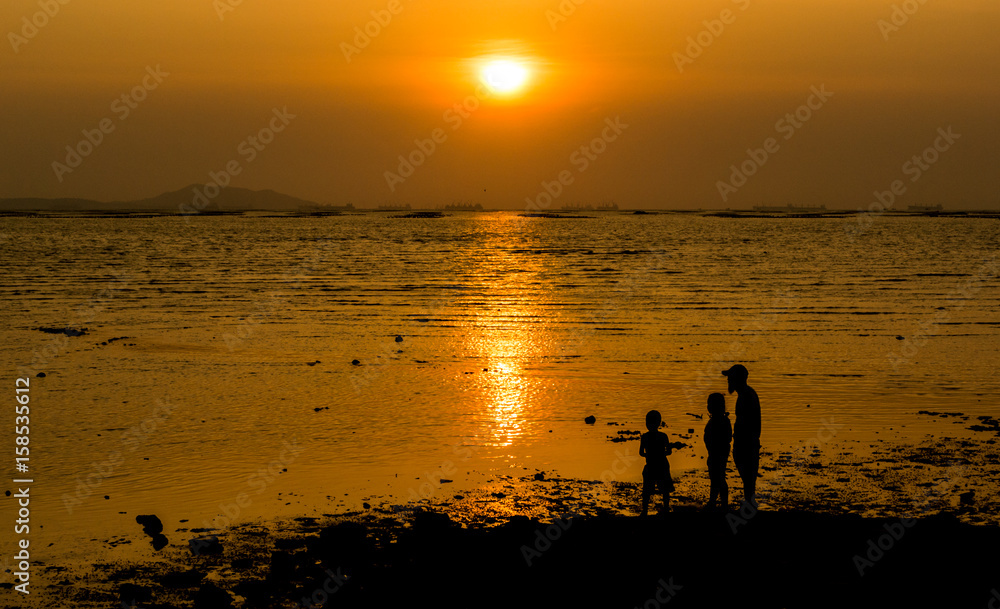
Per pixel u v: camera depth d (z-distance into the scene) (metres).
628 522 10.22
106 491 11.95
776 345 25.44
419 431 15.41
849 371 21.23
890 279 48.44
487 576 8.70
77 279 47.66
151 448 14.23
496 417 16.52
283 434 15.22
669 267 59.25
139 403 17.77
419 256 72.94
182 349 24.89
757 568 8.76
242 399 18.19
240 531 10.33
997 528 9.94
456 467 13.11
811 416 16.44
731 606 7.95
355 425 15.89
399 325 30.16
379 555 9.31
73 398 18.22
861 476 12.31
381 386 19.62
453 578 8.66
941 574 8.55
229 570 9.09
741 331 28.41
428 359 23.31
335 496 11.69
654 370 21.56
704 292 41.59
